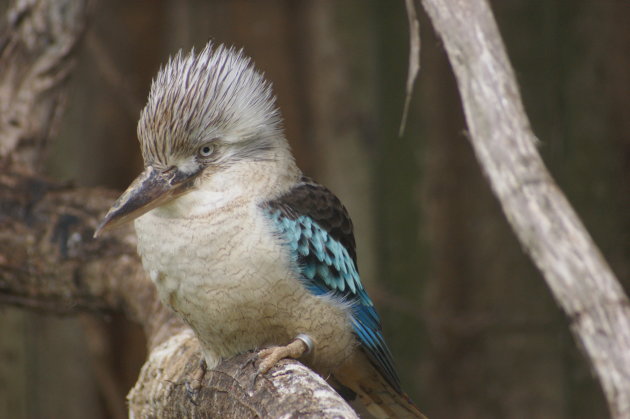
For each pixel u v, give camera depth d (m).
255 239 5.77
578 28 11.84
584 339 4.20
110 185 12.88
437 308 12.12
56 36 9.48
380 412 7.12
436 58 12.27
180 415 6.40
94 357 11.48
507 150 4.77
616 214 11.77
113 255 8.54
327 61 12.78
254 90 6.16
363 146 12.62
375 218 12.50
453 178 12.21
